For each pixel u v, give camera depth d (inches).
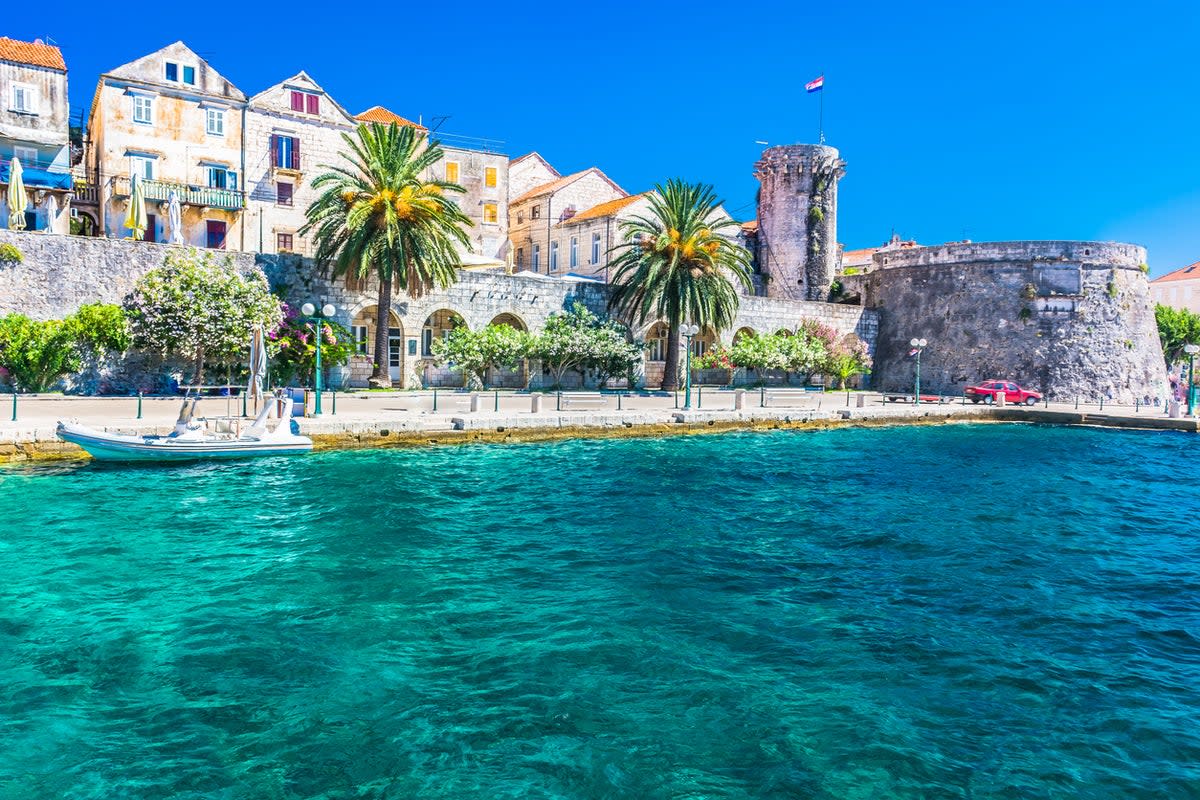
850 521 719.7
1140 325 2293.3
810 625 444.1
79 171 1983.3
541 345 1679.4
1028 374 2201.0
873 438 1386.6
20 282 1309.1
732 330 2165.4
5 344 1259.8
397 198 1514.5
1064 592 519.2
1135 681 379.2
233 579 498.6
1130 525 734.5
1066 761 306.2
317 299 1582.2
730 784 285.9
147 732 313.1
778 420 1444.4
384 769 290.8
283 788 278.4
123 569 513.0
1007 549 630.5
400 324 1685.5
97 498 710.5
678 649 403.2
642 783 285.1
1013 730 329.1
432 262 1544.0
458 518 682.2
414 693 348.8
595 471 947.3
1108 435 1515.7
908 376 2407.7
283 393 1018.7
